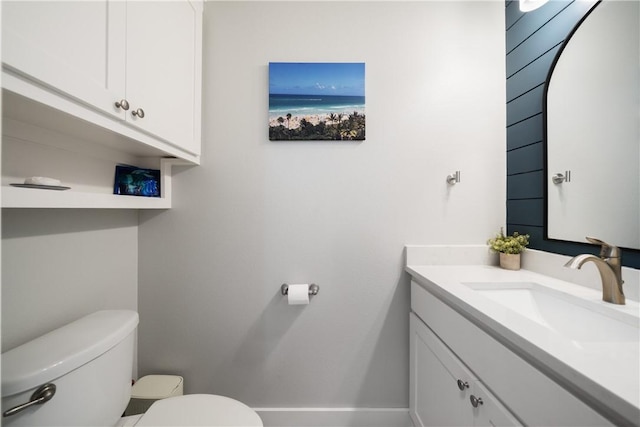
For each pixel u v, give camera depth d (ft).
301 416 4.44
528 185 4.09
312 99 4.42
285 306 4.48
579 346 1.93
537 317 3.20
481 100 4.50
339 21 4.46
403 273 4.49
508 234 4.48
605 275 2.75
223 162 4.46
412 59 4.48
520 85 4.23
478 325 2.74
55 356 2.41
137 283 4.45
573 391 1.78
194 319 4.46
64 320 3.26
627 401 1.40
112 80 2.65
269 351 4.47
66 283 3.29
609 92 2.99
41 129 2.82
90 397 2.60
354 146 4.48
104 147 3.61
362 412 4.44
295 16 4.45
